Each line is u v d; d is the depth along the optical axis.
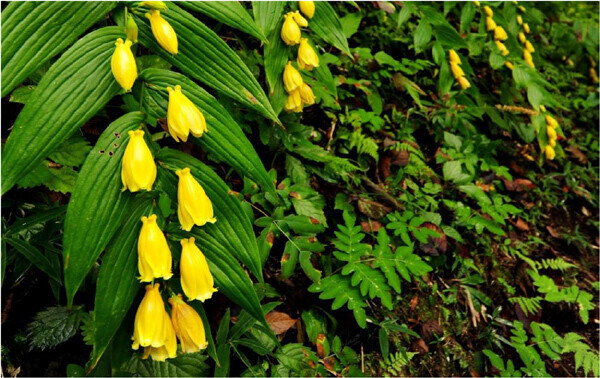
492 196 0.98
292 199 0.69
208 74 0.42
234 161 0.41
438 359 0.75
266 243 0.61
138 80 0.40
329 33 0.59
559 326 0.88
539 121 1.02
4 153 0.35
